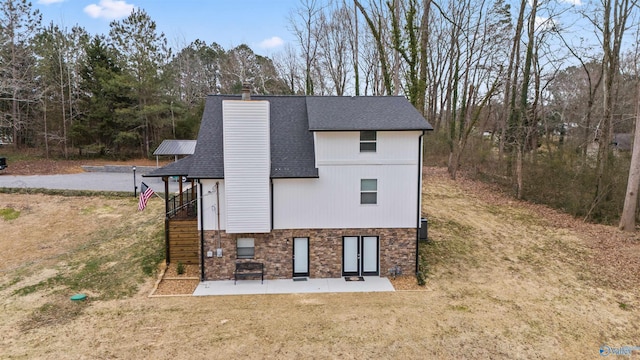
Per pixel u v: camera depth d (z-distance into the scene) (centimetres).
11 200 2295
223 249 1495
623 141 3291
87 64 3916
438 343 1072
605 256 1639
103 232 1967
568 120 3269
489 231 1958
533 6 2480
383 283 1483
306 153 1552
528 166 2608
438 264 1623
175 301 1319
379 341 1079
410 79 2647
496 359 1009
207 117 1698
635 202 1880
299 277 1542
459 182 2911
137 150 4128
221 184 1462
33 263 1634
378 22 3088
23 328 1120
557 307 1281
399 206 1518
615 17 2230
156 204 2302
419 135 1480
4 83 3366
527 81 2645
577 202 2148
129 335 1094
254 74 4706
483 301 1325
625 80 2767
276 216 1493
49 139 3978
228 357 997
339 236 1523
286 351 1027
